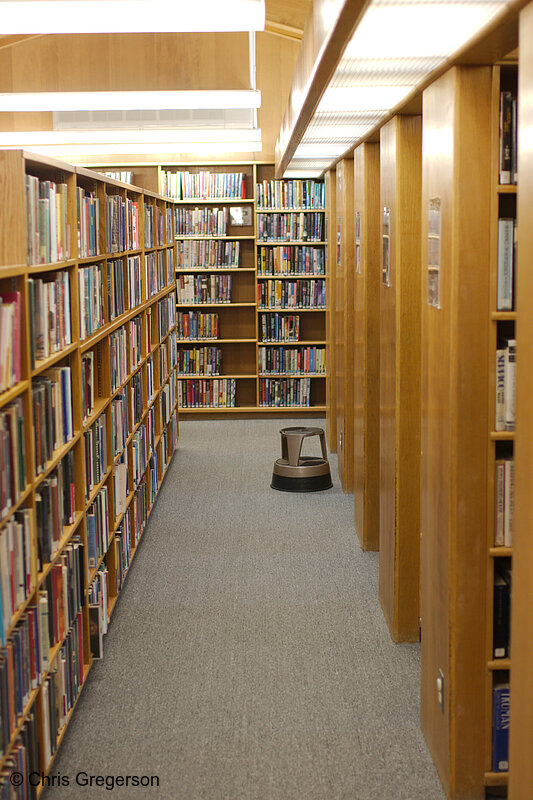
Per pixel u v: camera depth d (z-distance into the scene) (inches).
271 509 254.2
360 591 191.6
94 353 170.4
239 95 235.5
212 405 385.7
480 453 111.7
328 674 152.5
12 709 96.6
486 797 118.3
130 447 205.5
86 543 144.5
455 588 113.7
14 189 107.0
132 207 216.2
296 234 376.8
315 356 382.9
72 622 134.4
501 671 121.3
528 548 76.6
